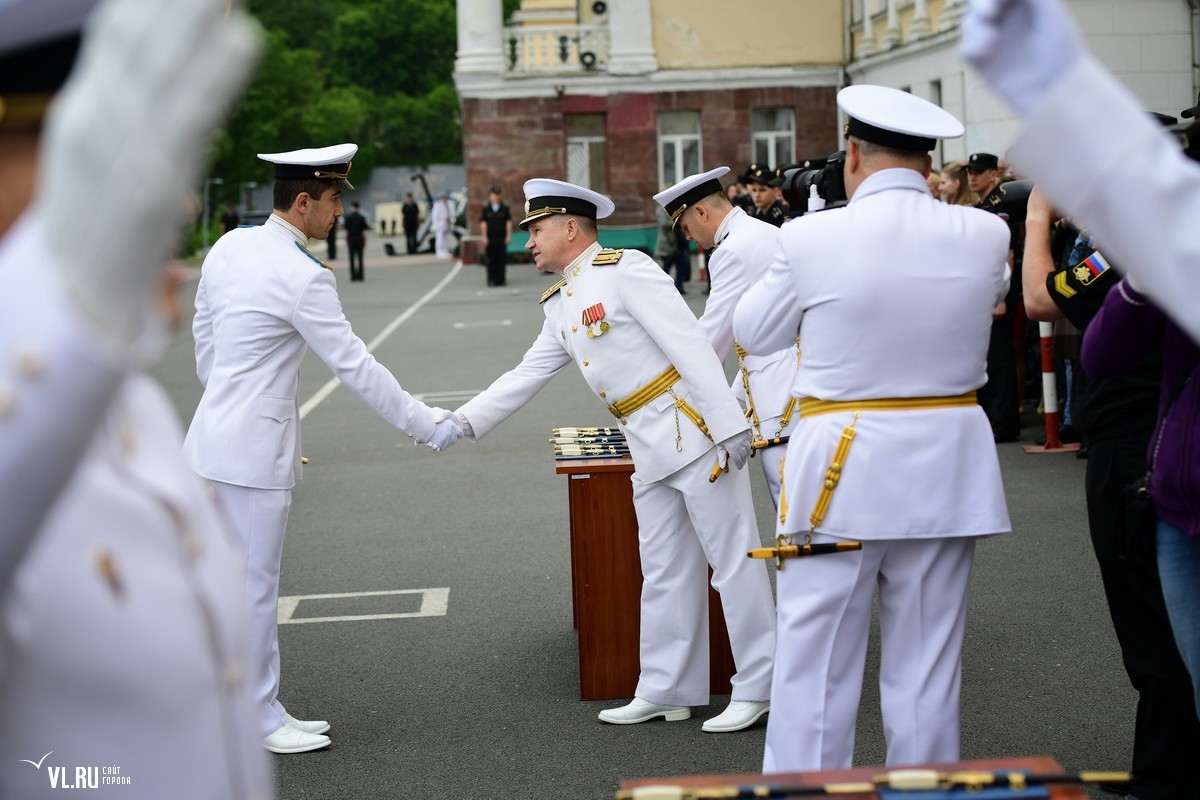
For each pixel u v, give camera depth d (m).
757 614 4.88
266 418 4.71
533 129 33.41
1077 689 5.07
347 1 87.25
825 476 3.40
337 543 7.83
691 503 4.84
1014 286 9.76
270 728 4.79
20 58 1.34
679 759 4.62
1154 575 3.77
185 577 1.56
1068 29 1.55
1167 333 2.89
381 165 77.81
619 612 5.20
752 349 3.61
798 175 6.90
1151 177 1.53
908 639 3.48
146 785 1.51
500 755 4.70
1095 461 3.80
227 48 1.10
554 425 11.63
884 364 3.37
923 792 2.23
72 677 1.46
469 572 7.08
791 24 32.66
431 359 16.36
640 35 32.81
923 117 3.42
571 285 5.00
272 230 4.84
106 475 1.50
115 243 1.11
